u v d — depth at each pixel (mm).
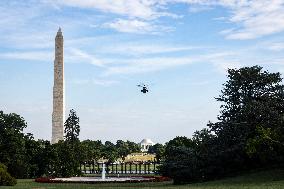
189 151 61719
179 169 59969
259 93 62562
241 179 53750
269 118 57906
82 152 103250
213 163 59750
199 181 60031
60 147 97125
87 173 116250
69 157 96625
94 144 170125
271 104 59844
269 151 53875
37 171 94688
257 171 58906
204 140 61906
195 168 59562
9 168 89000
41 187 57188
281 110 60156
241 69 62938
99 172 120625
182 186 52281
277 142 53094
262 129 53875
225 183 51594
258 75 62375
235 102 62594
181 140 88688
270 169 58250
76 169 97250
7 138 89938
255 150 53656
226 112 63000
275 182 47719
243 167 60844
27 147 95375
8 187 57562
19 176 89812
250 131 58812
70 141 109562
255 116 58531
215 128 62094
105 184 64438
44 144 100750
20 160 89938
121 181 68312
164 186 55312
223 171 60156
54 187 56875
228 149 58094
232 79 63125
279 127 54562
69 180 72125
